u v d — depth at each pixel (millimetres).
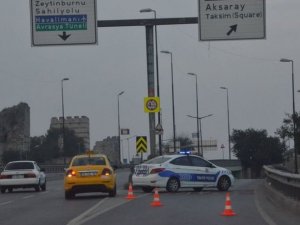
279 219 23297
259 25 37656
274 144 135000
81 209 28891
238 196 36031
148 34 46625
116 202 32438
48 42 38219
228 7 37688
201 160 42469
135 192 42688
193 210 27094
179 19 43469
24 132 149125
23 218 25484
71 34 38250
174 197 35719
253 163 135750
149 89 48781
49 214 26875
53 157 155875
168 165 40969
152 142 49938
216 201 32156
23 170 47750
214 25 37750
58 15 38250
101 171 35844
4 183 47219
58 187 58062
